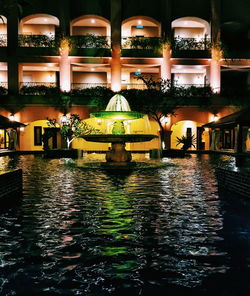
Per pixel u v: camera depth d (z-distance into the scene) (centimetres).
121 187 871
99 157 2236
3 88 3005
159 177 1084
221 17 3153
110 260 368
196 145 3375
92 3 3117
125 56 3097
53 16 3086
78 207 629
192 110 3098
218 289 302
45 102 3016
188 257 376
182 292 297
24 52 3030
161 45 3083
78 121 2603
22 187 836
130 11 3148
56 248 406
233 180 771
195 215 566
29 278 325
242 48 3127
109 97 2911
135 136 1392
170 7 3127
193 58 3120
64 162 1747
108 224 511
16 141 2928
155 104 2766
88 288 305
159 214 574
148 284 312
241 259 370
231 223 515
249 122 1775
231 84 3516
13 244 420
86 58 3084
